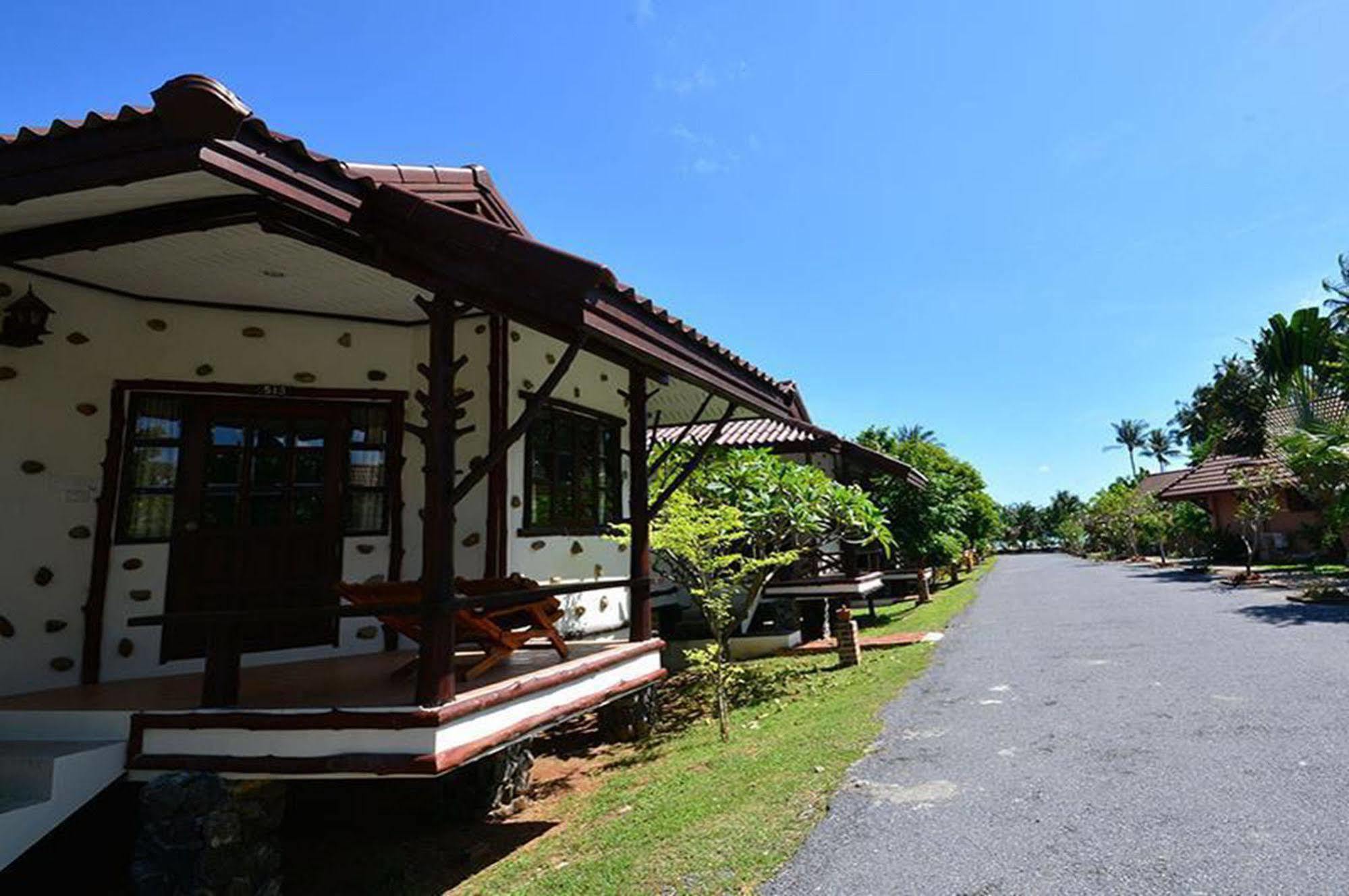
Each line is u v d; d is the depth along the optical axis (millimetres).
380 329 7004
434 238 4070
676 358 5156
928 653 9852
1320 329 20000
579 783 5930
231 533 6211
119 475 5844
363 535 6711
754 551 9375
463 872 4488
